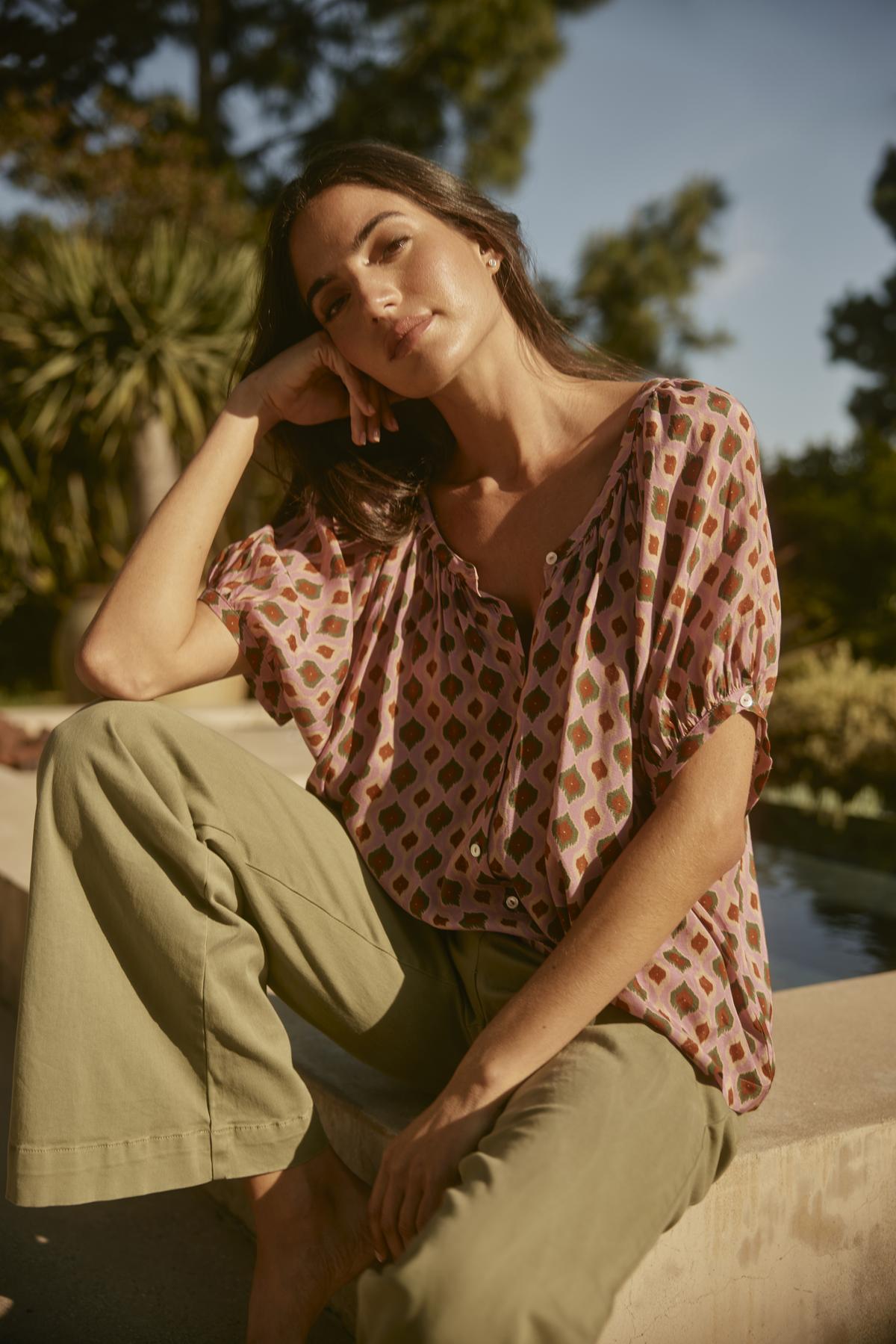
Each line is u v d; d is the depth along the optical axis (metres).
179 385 8.37
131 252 10.14
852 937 2.85
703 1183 1.07
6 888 2.48
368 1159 1.34
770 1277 1.20
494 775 1.28
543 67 15.03
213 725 6.09
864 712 4.75
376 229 1.30
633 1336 1.11
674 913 1.07
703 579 1.16
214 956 1.18
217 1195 1.70
